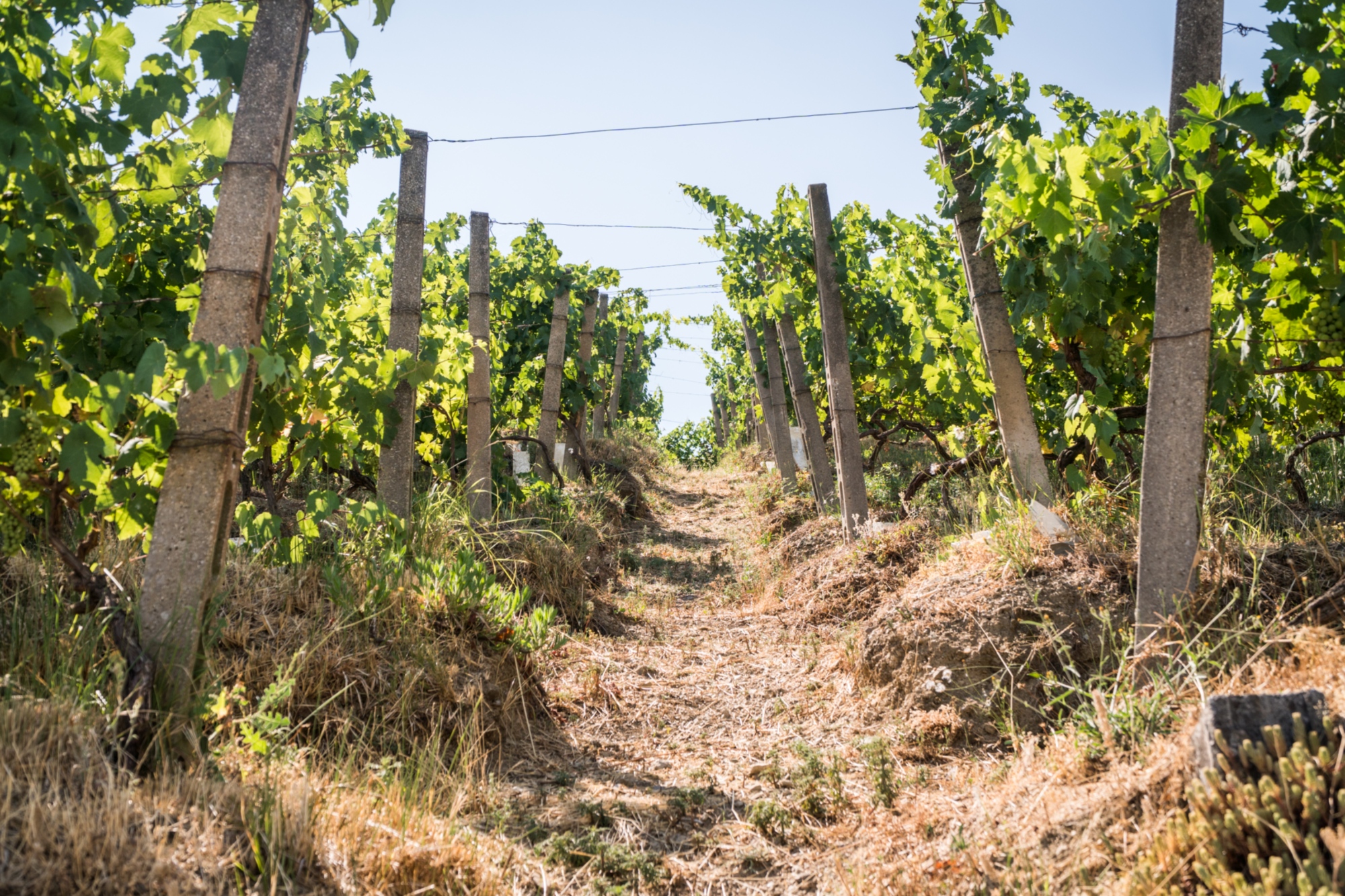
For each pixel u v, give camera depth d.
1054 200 3.96
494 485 9.42
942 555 6.04
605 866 3.27
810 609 7.40
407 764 3.82
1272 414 5.88
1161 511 3.83
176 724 3.02
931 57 6.11
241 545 5.00
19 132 3.08
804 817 3.75
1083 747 3.26
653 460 21.55
